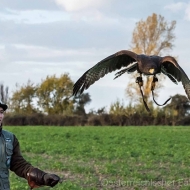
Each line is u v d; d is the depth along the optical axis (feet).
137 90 207.72
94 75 24.49
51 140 115.96
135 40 196.85
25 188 52.49
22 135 133.80
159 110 211.20
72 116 216.74
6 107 23.18
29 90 244.22
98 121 213.25
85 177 61.36
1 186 22.97
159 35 195.11
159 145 101.96
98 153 81.71
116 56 23.71
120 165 69.82
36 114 221.46
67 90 242.37
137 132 147.95
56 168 67.36
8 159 23.31
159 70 22.52
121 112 211.61
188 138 122.21
